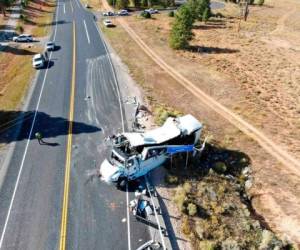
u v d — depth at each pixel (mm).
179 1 117125
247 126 34688
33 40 64500
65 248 19719
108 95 39688
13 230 21000
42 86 42219
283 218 23172
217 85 45094
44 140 30406
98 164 27062
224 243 19766
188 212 22328
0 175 25828
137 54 56406
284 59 59062
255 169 28016
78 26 75875
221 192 24609
